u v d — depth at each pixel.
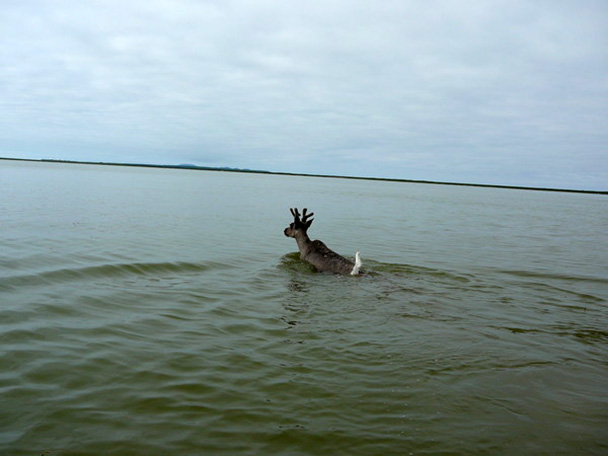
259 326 7.30
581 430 4.44
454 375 5.62
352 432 4.32
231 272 11.27
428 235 20.67
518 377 5.62
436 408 4.80
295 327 7.29
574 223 32.81
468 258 14.95
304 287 10.00
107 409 4.58
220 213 26.89
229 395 4.98
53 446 3.90
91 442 4.00
